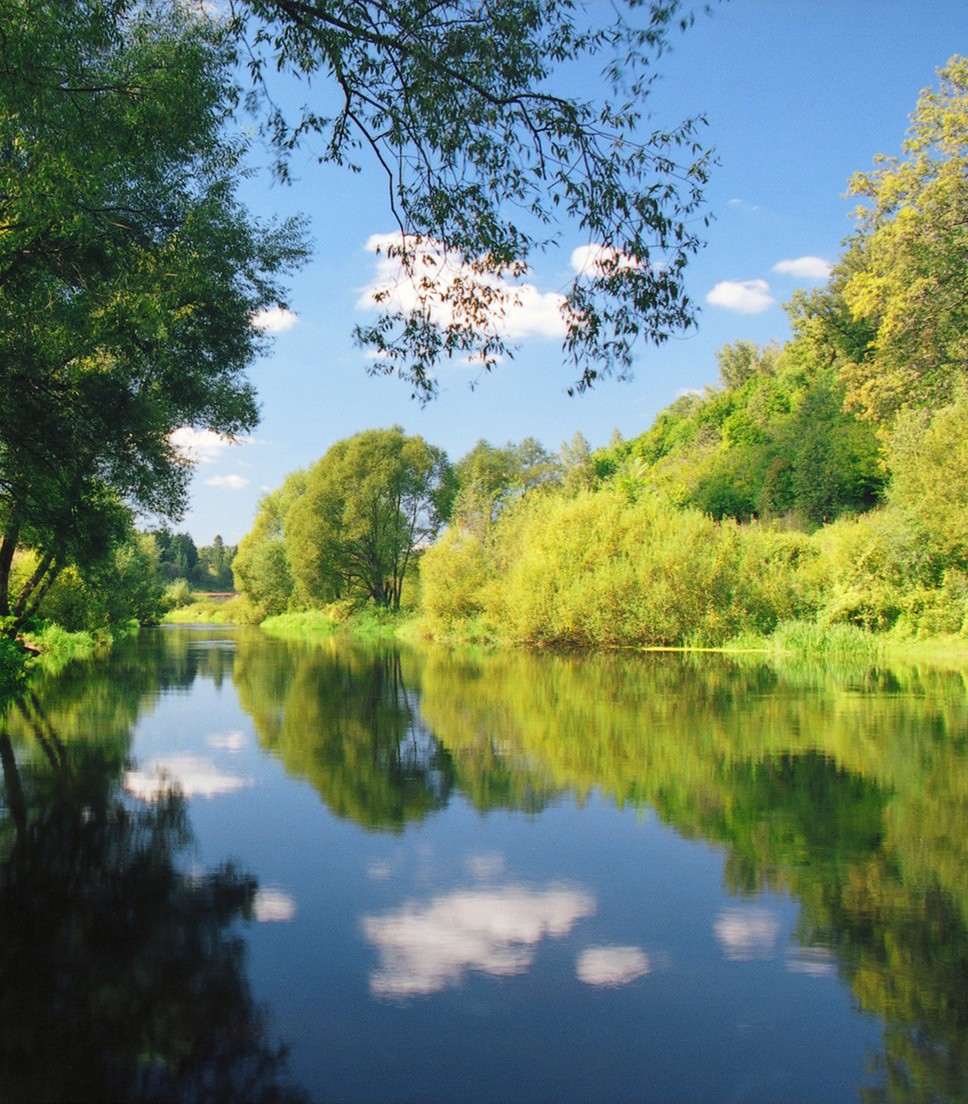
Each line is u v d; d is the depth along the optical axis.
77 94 9.01
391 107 6.43
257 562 66.56
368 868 5.20
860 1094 2.75
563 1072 2.90
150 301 11.78
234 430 18.39
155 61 9.80
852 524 29.09
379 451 52.62
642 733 10.34
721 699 13.77
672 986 3.56
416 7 6.03
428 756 9.02
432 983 3.59
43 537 14.38
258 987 3.56
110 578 31.22
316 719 11.95
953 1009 3.34
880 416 31.88
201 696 15.05
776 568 28.00
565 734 10.34
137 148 9.99
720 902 4.57
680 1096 2.75
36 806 6.84
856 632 24.19
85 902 4.61
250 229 14.95
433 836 5.94
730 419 68.25
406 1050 3.05
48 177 8.94
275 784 7.68
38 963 3.81
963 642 24.41
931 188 27.50
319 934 4.14
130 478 14.80
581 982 3.60
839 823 6.18
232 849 5.62
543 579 29.48
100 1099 2.74
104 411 12.48
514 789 7.41
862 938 4.06
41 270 11.17
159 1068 2.93
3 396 11.55
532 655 26.52
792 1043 3.09
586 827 6.14
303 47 6.34
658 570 27.69
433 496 54.81
